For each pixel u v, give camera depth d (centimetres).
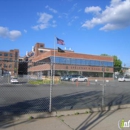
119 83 2431
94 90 1777
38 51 7950
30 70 6588
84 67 5369
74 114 662
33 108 777
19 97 1180
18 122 547
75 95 1337
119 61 8562
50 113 628
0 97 1180
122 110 744
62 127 507
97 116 638
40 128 495
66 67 5072
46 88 1892
